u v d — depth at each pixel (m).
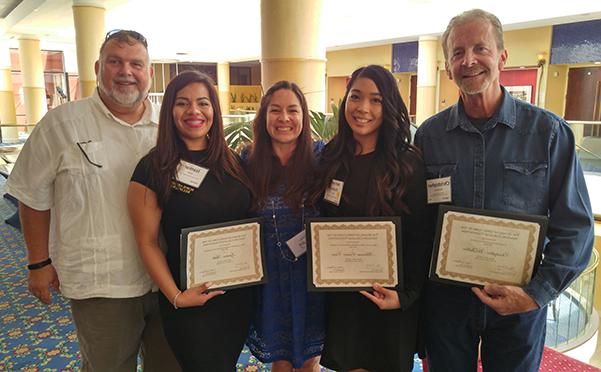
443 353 1.72
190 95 1.67
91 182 1.76
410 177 1.67
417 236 1.69
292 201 1.83
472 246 1.57
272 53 3.94
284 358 1.94
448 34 1.63
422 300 1.79
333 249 1.70
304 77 3.96
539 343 1.66
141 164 1.71
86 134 1.77
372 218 1.66
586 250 1.52
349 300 1.77
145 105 1.89
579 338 4.14
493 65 1.55
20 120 20.69
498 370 1.68
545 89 10.60
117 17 12.88
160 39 15.35
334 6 10.77
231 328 1.78
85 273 1.78
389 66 13.84
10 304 3.73
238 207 1.78
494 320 1.64
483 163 1.60
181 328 1.72
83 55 9.23
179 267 1.72
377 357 1.76
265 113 1.84
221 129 1.77
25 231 1.84
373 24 12.00
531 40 10.71
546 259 1.53
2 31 15.23
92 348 1.84
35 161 1.77
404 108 1.71
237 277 1.73
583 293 4.70
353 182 1.74
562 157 1.55
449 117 1.69
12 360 2.93
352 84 1.72
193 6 12.02
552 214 1.57
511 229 1.53
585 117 10.55
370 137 1.75
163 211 1.71
